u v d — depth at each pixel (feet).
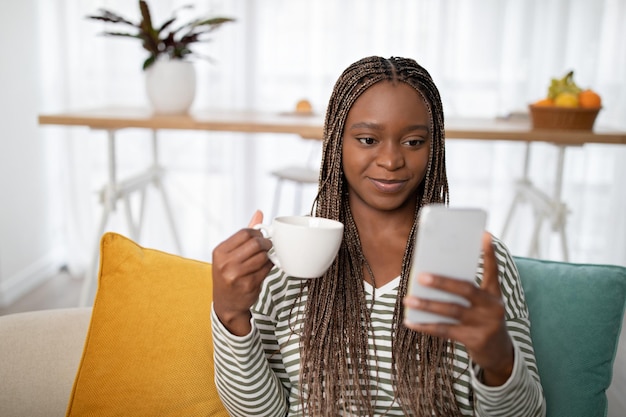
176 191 12.08
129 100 11.50
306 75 11.66
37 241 11.34
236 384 3.01
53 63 11.33
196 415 3.63
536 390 2.85
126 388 3.67
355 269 3.18
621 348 8.38
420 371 3.02
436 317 2.23
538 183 11.66
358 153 3.03
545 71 11.33
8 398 3.84
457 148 11.76
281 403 3.20
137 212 11.98
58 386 3.91
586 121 7.60
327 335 3.12
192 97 8.50
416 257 2.18
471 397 3.05
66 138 11.55
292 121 8.04
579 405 3.57
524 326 3.21
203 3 11.33
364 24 11.42
